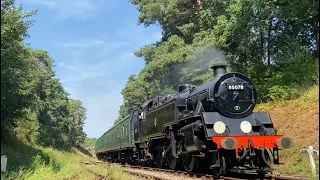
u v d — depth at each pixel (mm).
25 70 18391
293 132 16094
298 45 21656
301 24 22172
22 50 16766
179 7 29234
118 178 12555
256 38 23375
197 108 12750
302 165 12773
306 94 18234
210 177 11539
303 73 19703
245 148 10742
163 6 29469
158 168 17312
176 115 13906
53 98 51938
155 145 17812
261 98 21312
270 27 23141
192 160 13227
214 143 11539
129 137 22141
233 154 11352
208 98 12266
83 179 12977
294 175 11719
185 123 13586
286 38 23234
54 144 44750
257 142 10953
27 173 13406
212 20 26125
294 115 17375
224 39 22812
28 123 31234
